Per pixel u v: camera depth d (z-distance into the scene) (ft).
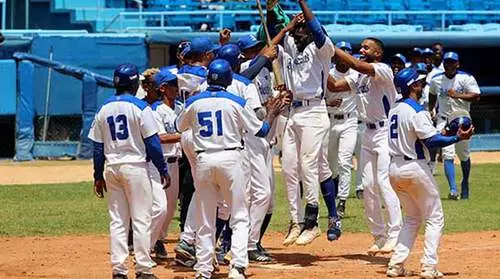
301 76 76.84
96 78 175.11
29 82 175.52
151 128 65.26
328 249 86.84
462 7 217.97
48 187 136.77
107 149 66.03
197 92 72.28
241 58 78.48
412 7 216.74
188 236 75.97
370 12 197.67
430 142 67.51
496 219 106.01
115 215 66.39
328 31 189.67
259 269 74.90
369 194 80.43
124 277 66.39
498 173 154.51
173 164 80.12
